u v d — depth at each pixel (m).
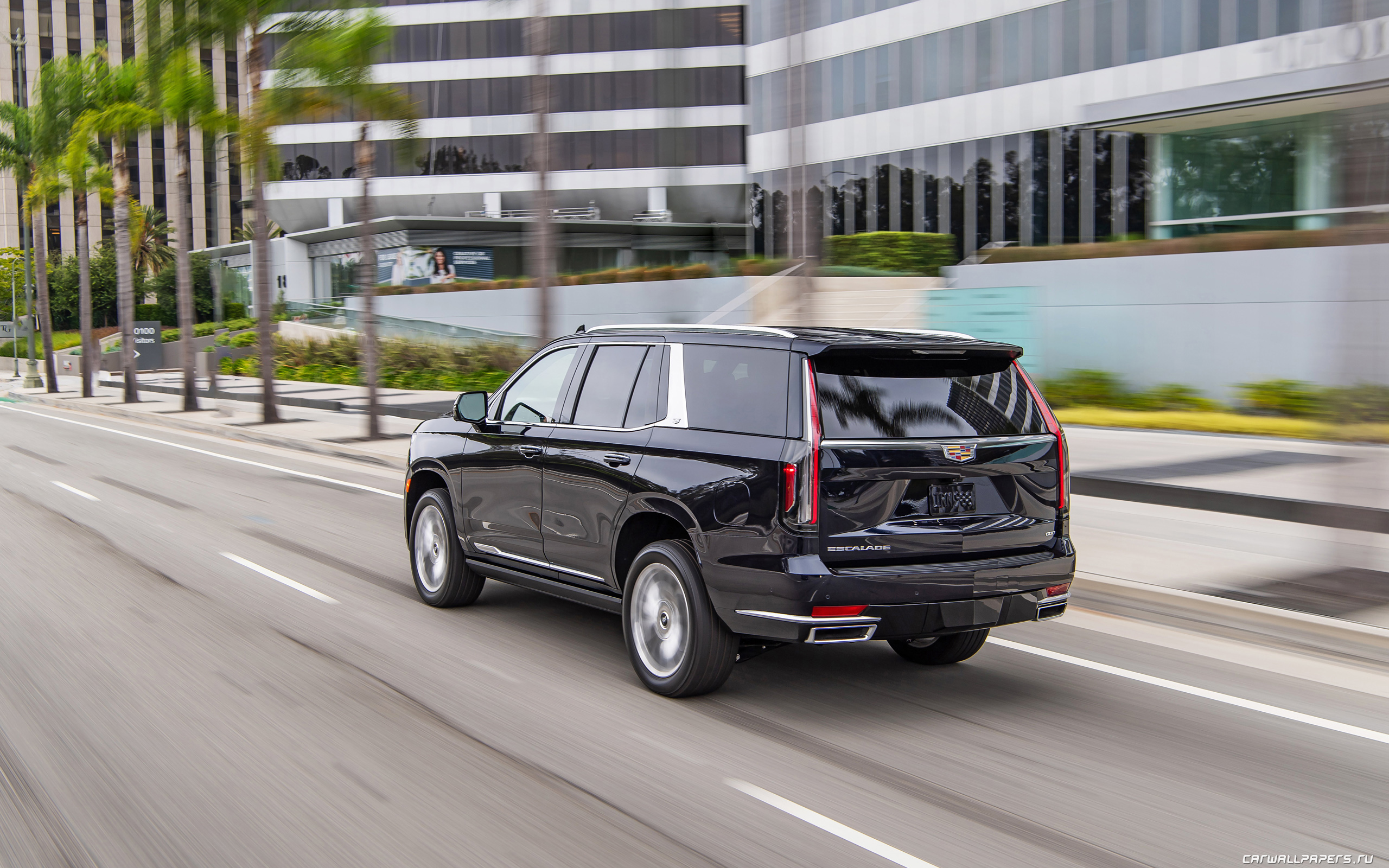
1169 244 24.28
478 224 56.94
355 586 8.52
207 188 108.56
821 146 40.84
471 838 4.05
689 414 5.77
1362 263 8.70
